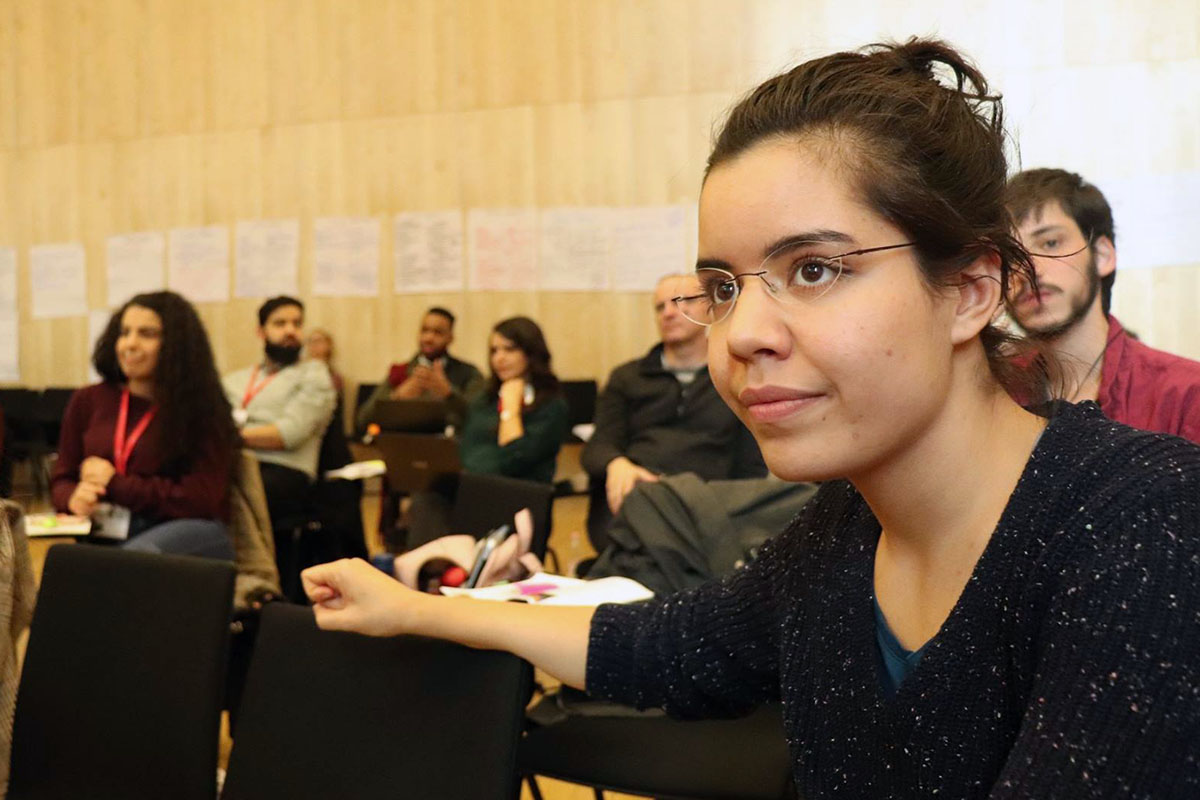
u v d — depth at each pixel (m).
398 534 4.93
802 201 0.82
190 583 1.79
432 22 7.74
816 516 1.05
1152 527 0.73
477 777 1.34
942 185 0.83
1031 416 0.90
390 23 7.83
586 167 7.46
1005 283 0.87
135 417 3.64
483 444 4.99
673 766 2.00
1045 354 0.94
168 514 3.52
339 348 7.98
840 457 0.83
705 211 0.87
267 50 8.10
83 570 1.89
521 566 2.29
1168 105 6.32
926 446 0.86
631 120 7.36
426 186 7.79
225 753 3.27
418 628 1.35
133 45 8.38
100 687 1.82
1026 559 0.80
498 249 7.63
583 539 6.21
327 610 1.41
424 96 7.78
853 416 0.82
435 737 1.39
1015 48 6.55
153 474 3.56
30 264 8.69
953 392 0.86
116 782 1.77
